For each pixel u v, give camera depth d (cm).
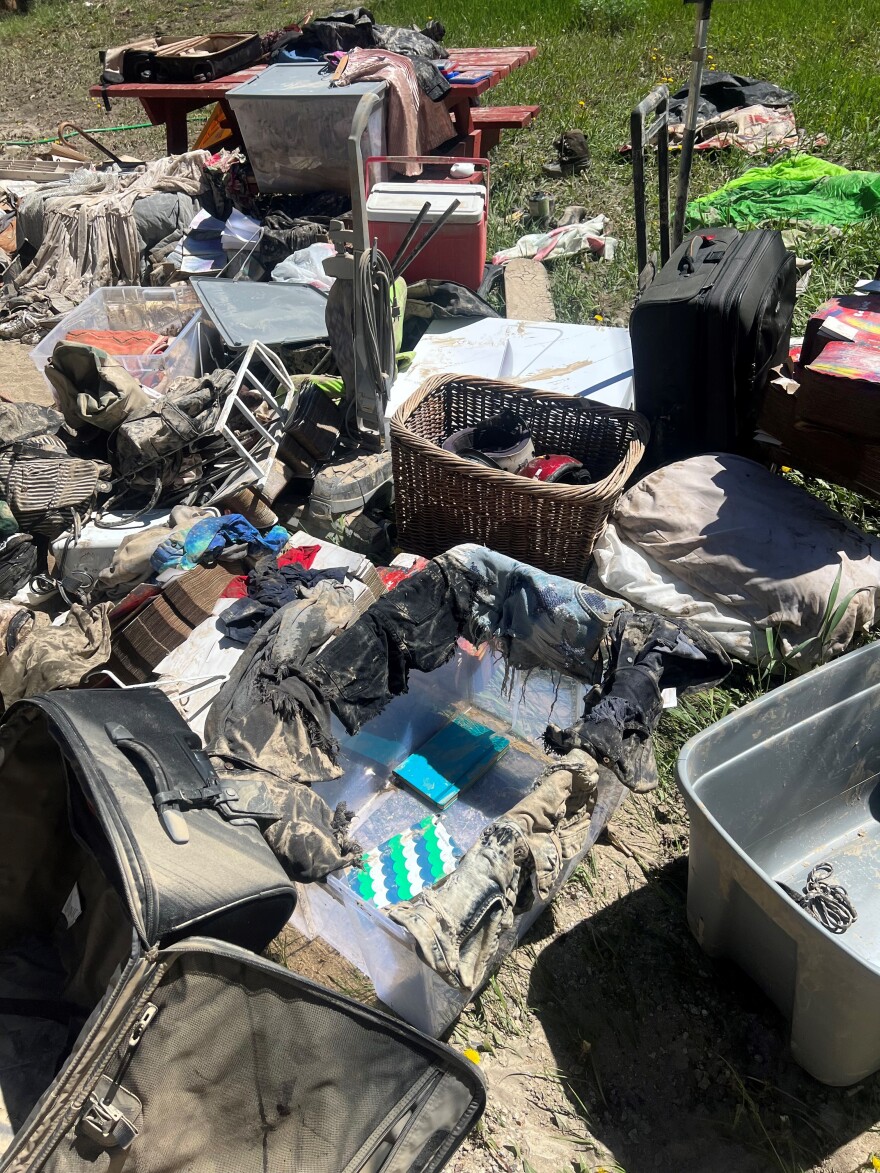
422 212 411
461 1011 240
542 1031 239
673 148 717
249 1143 183
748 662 327
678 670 257
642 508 341
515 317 513
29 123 994
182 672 290
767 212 594
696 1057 235
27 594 351
